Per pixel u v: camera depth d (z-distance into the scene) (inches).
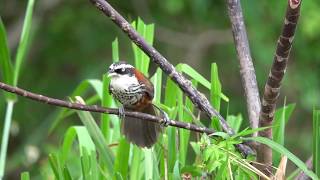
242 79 305.4
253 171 269.7
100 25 803.4
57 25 806.5
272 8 730.2
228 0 309.4
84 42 798.5
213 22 808.9
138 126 325.1
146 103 332.2
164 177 315.9
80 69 798.5
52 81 808.3
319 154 281.9
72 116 744.3
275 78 265.9
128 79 326.3
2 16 832.3
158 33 811.4
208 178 288.4
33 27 761.6
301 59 757.3
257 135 288.4
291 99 780.0
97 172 301.6
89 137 344.2
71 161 460.8
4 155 356.2
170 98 332.5
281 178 275.6
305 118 780.0
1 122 745.0
